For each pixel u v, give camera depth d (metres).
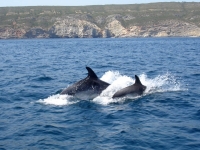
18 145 11.63
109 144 11.60
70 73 29.88
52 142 11.89
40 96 19.41
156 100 17.81
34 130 13.16
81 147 11.39
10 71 32.00
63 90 19.58
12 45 106.56
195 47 76.69
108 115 15.17
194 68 32.38
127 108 16.36
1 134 12.74
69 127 13.53
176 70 30.89
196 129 12.88
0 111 16.11
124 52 61.06
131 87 18.89
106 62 40.44
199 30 198.50
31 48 84.62
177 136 12.17
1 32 193.00
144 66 35.00
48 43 122.25
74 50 71.69
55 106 17.08
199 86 21.81
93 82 19.11
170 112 15.44
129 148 11.18
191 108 16.03
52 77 27.17
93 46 90.50
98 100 18.09
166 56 49.25
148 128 13.15
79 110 16.22
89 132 12.89
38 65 38.16
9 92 20.66
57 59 46.91
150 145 11.40
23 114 15.55
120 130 12.99
